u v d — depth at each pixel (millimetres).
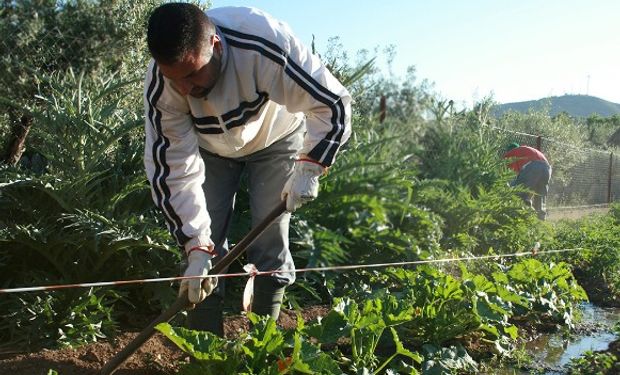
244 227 4699
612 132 27297
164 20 2484
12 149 5270
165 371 3482
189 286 2844
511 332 4668
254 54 2799
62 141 4016
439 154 2947
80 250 3973
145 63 6578
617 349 4992
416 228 5184
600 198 18516
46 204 4105
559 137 17562
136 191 4305
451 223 5703
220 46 2754
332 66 4535
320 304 4949
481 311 4488
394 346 4234
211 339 3010
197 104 2893
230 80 2824
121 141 4844
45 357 3436
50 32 5785
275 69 2832
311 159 2949
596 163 18297
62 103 4410
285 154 3439
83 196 3980
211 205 3445
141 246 4043
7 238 3869
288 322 4434
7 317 3764
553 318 5754
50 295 3803
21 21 5711
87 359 3508
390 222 4953
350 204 4480
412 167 3111
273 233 3480
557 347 5070
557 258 7965
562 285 5965
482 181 6754
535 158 9695
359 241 5086
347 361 3703
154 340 3826
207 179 3441
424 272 4777
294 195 2947
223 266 2945
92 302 3830
